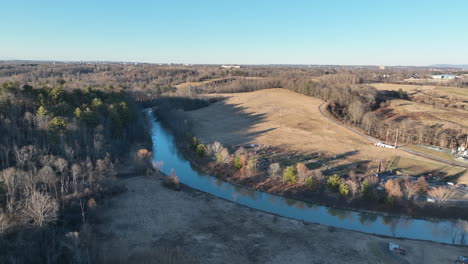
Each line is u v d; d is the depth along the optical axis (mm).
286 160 106188
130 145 117312
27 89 102062
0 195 58062
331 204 79938
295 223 69875
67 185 71750
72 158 82438
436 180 89688
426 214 73875
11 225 54594
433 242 63469
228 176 97188
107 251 55125
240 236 63406
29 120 87375
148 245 58500
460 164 103250
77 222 63406
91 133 99625
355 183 81562
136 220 67812
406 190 79188
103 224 65312
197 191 86000
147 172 93688
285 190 86812
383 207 76750
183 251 57031
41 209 58125
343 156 111062
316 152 114875
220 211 74250
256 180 92875
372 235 65750
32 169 73000
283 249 59250
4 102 89500
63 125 87125
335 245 61250
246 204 81562
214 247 58969
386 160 107062
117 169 93438
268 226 68062
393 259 57031
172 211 72938
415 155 113125
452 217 72562
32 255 49312
